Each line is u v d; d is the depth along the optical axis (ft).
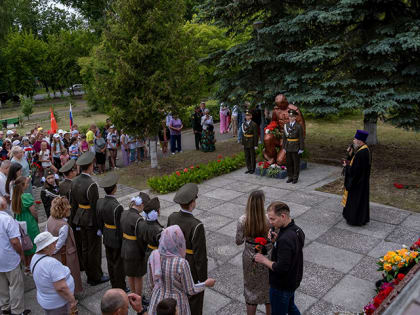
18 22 200.23
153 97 37.22
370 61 34.71
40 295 13.19
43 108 136.05
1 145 46.26
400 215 25.14
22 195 19.34
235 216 26.86
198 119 50.67
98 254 18.86
